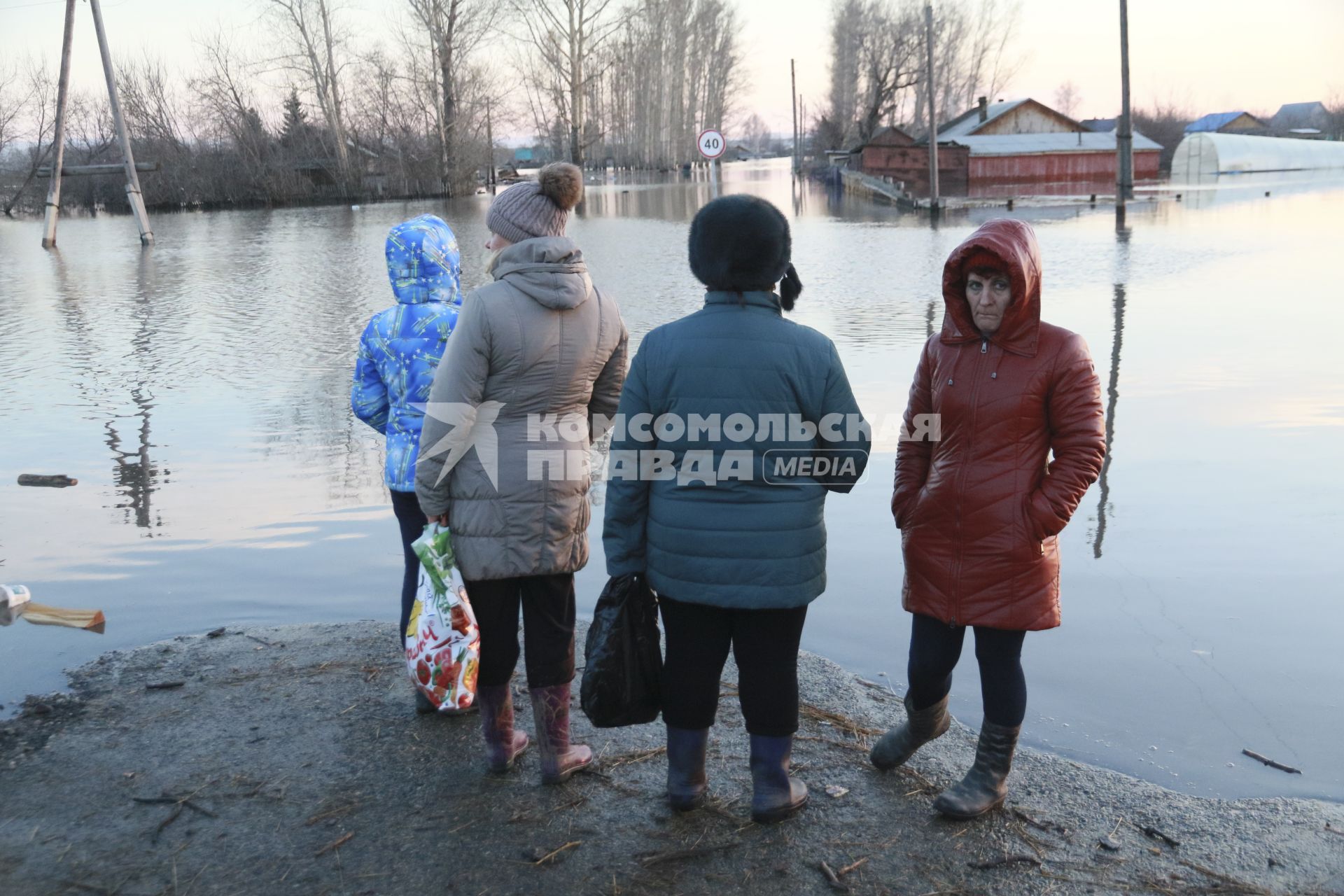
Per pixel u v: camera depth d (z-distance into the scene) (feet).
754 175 253.44
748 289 9.45
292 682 12.91
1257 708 12.01
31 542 17.92
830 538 17.80
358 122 157.79
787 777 9.95
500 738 10.74
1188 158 196.24
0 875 9.11
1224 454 21.30
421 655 10.15
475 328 9.80
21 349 36.60
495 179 180.96
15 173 137.69
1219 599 14.85
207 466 22.18
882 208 116.88
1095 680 12.71
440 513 10.25
